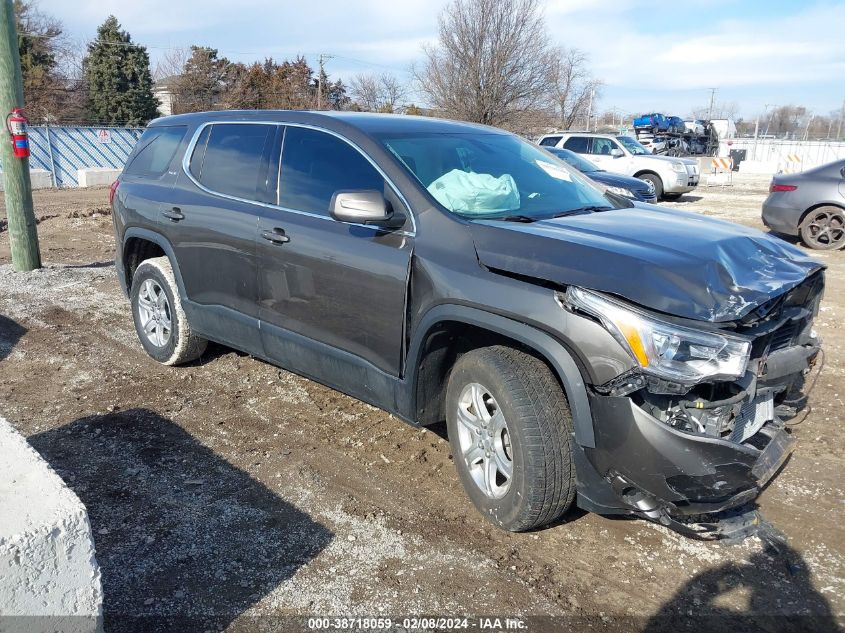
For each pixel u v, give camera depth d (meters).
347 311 3.72
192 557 3.07
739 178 29.78
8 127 8.28
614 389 2.75
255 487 3.65
